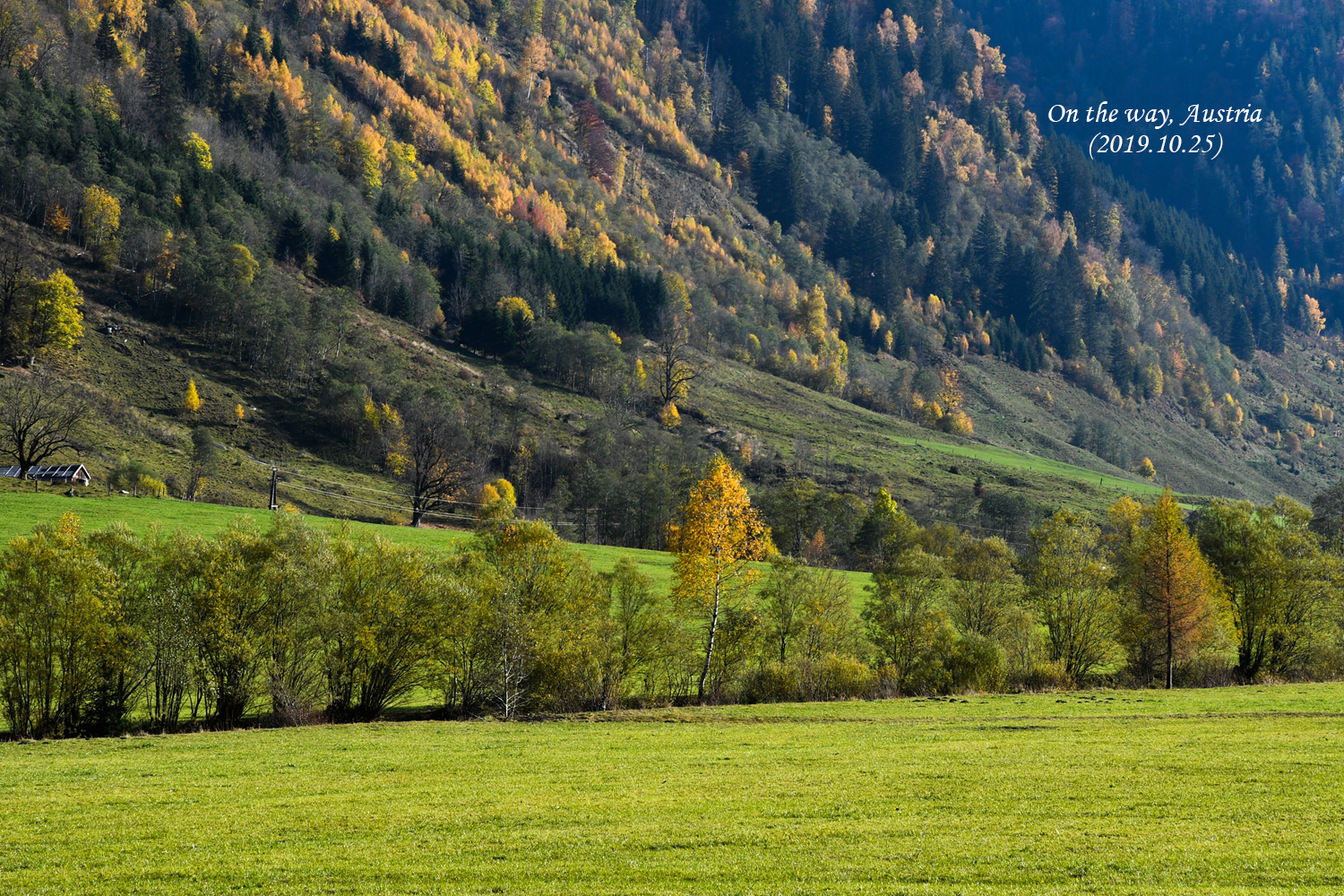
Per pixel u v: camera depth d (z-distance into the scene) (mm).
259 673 46531
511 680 49375
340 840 20703
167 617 45625
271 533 50781
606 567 87188
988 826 20672
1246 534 69562
